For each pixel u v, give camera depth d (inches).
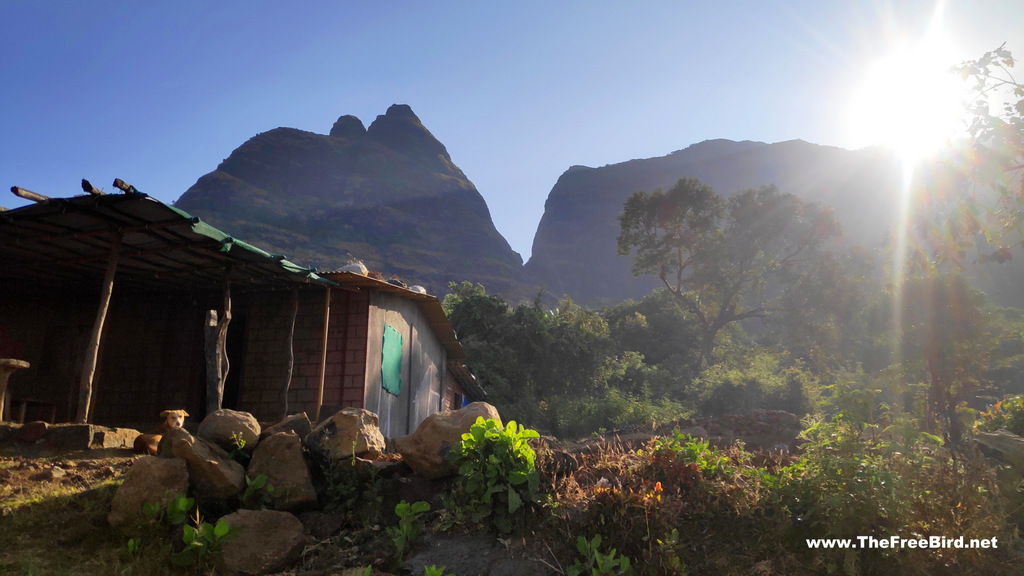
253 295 561.0
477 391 949.2
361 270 560.1
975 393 807.1
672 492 219.0
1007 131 224.8
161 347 556.7
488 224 7465.6
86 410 346.0
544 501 216.5
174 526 215.8
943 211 240.7
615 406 1013.8
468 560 203.5
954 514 194.7
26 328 548.7
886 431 221.1
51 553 201.5
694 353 1894.7
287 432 265.7
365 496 241.9
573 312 1536.7
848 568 183.9
